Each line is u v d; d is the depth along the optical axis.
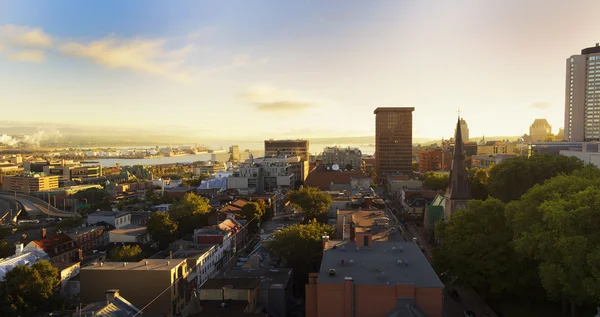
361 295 54.72
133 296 78.38
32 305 76.44
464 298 81.44
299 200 148.62
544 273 57.50
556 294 59.66
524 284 71.00
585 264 52.41
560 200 60.66
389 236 84.38
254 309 70.50
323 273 59.88
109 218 155.62
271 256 97.06
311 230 92.50
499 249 72.31
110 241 132.25
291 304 78.94
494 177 127.50
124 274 78.69
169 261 85.75
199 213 145.88
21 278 76.12
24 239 143.00
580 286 53.53
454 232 79.06
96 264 84.19
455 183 123.31
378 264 63.38
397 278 57.22
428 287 53.66
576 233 54.84
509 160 127.88
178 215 143.25
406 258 66.12
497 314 73.75
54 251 114.00
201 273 98.38
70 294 89.88
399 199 198.62
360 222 97.81
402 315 50.84
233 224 132.38
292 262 88.19
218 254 112.50
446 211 125.69
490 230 75.19
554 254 56.75
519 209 70.19
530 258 68.75
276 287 74.00
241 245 135.62
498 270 72.38
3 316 72.81
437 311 53.47
